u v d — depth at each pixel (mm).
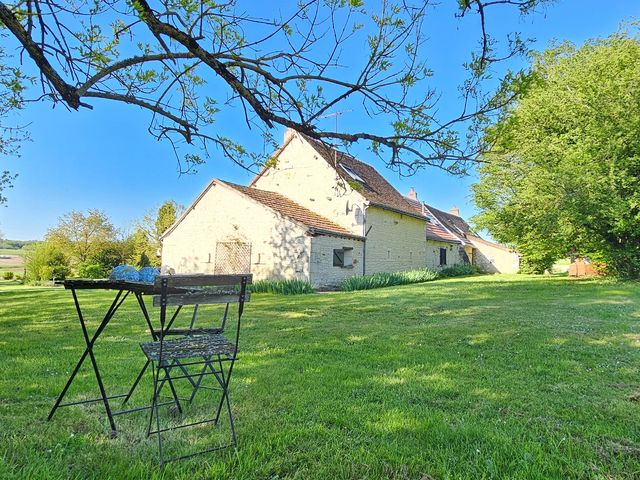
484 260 34375
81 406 3354
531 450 2574
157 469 2363
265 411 3248
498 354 5133
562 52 17625
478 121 3383
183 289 3037
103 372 4281
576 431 2879
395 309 9547
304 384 3930
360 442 2711
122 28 3658
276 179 20562
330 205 19375
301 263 15844
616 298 11352
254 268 16938
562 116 16219
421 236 25141
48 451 2535
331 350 5410
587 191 14609
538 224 15688
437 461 2459
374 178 23453
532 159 15867
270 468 2369
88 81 3281
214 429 2924
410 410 3242
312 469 2373
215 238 17984
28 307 10180
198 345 2979
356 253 18625
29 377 4094
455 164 3523
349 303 10766
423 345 5715
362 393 3680
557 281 18422
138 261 32719
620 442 2711
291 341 5980
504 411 3266
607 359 4855
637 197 14461
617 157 14922
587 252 17984
